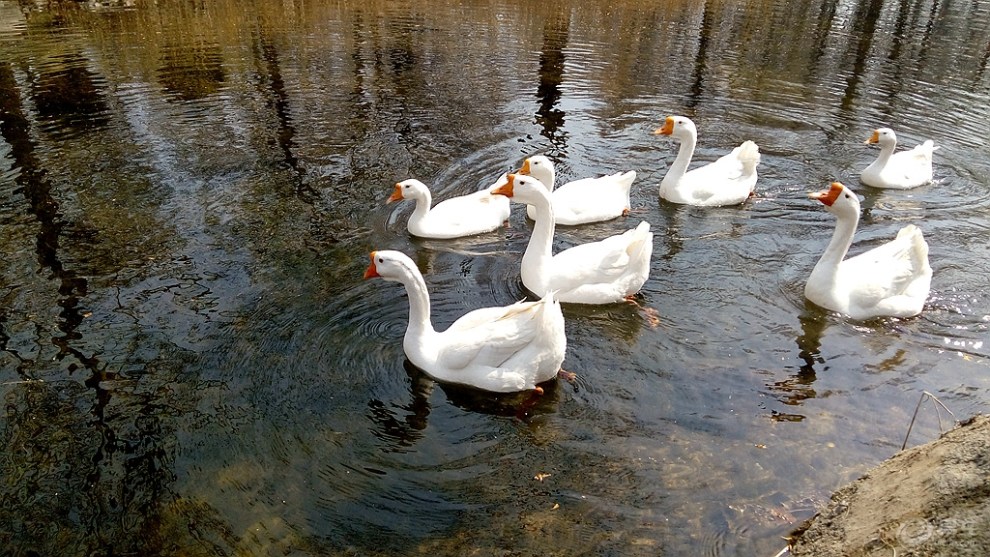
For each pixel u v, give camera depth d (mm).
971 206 3250
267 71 5055
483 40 5984
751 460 1771
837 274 2418
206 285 2529
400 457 1793
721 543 1536
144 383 2037
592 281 2469
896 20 7223
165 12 6707
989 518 1214
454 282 2643
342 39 5914
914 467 1460
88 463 1762
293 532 1575
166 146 3770
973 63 5637
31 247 2768
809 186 3479
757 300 2506
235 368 2104
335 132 4004
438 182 3445
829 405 1971
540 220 2521
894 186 3416
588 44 5945
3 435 1844
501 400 2014
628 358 2195
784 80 5113
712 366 2150
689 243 2918
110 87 4668
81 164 3525
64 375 2064
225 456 1787
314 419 1912
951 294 2527
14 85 4660
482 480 1723
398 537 1567
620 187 3180
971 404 1961
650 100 4652
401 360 2166
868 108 4562
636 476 1728
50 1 6805
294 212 3102
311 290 2516
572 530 1579
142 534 1573
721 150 3908
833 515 1510
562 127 4176
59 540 1560
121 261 2676
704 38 6270
